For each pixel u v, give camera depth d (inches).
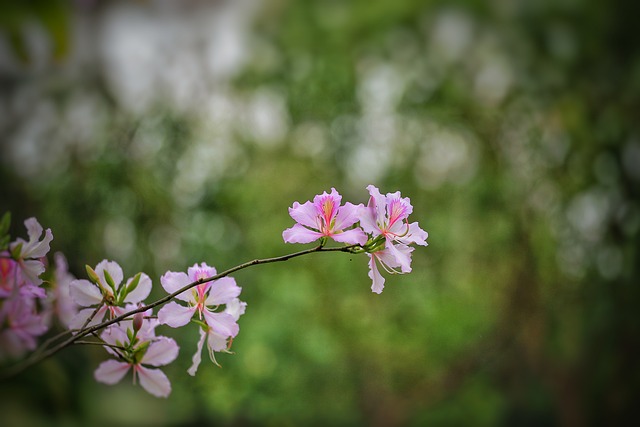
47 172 184.4
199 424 209.2
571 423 227.9
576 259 227.0
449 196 232.1
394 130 236.7
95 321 42.0
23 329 42.1
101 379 41.4
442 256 230.5
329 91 237.1
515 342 233.0
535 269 230.4
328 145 234.7
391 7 246.4
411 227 42.2
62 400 121.5
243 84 236.2
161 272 203.9
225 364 201.5
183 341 178.1
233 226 219.6
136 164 205.0
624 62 230.4
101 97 203.9
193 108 225.8
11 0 55.9
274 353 217.5
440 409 245.1
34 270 41.7
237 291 42.0
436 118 237.3
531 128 235.3
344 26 248.8
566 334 229.3
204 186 217.3
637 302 217.9
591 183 228.5
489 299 233.5
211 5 231.3
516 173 234.4
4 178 169.3
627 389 220.5
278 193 227.1
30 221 41.8
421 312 230.8
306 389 220.4
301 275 222.5
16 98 174.1
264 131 233.9
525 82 238.4
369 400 233.1
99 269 42.1
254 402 212.1
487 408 246.7
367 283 226.2
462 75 242.7
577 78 234.5
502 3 240.2
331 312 224.1
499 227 231.1
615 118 230.4
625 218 223.3
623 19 228.7
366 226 40.9
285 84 239.5
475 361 234.7
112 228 196.4
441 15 243.8
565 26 235.3
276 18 245.0
